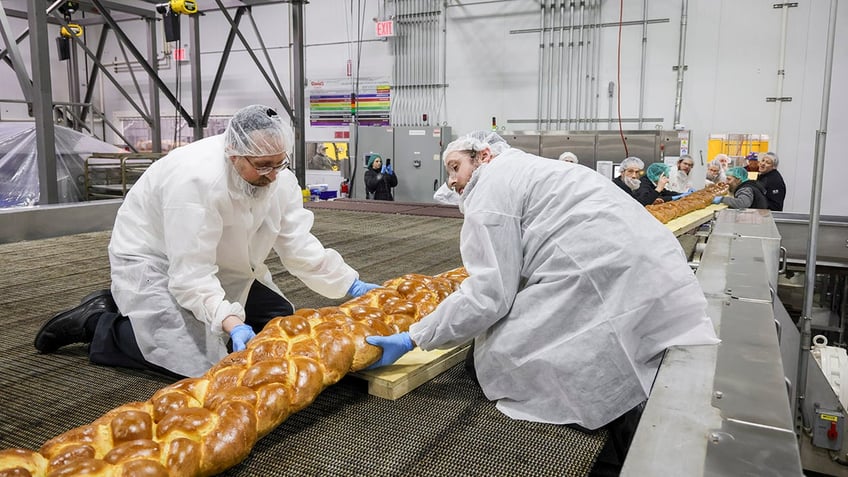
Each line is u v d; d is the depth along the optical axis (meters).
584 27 7.66
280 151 1.86
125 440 1.31
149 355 2.08
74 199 6.39
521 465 1.47
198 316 2.01
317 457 1.50
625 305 1.56
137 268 2.12
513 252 1.62
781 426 1.18
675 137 7.07
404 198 8.72
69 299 3.19
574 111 7.89
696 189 7.37
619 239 1.58
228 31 10.17
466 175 1.79
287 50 9.70
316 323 1.82
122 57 11.28
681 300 1.59
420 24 8.69
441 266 3.98
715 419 1.21
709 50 7.11
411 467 1.46
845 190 6.70
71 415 1.86
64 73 11.27
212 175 1.91
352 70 9.30
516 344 1.65
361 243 4.74
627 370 1.58
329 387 1.91
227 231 2.07
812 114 6.72
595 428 1.61
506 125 8.33
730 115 7.11
